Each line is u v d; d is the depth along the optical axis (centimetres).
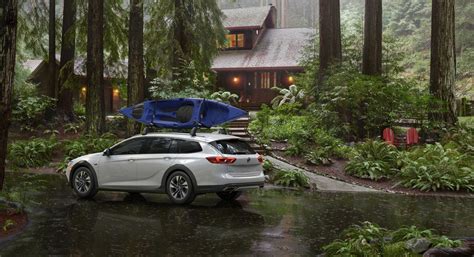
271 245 734
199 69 2284
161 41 2339
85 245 720
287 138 2022
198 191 1048
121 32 2588
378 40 2478
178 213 981
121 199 1158
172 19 2262
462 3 4809
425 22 5216
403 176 1495
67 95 2675
